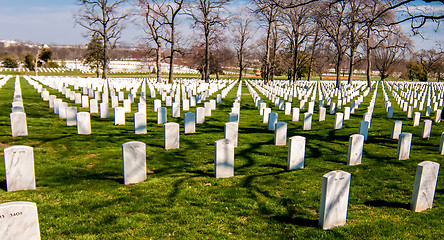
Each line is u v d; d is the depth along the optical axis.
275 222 6.04
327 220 5.75
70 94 22.08
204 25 49.69
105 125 14.61
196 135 13.28
